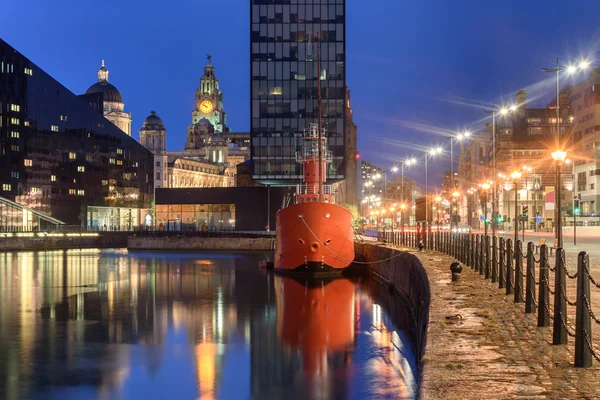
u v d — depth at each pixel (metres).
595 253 44.19
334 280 55.41
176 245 110.06
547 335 14.77
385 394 20.02
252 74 104.88
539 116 137.50
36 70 129.88
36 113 129.62
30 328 32.59
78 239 119.06
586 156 126.19
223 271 66.56
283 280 55.41
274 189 122.25
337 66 104.62
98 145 148.25
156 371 23.45
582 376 11.12
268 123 104.88
